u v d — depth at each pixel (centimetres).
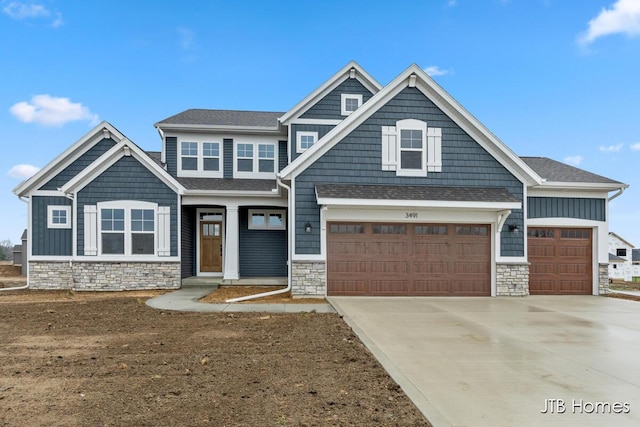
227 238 1591
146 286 1456
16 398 460
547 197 1411
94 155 1628
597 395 480
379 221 1295
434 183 1329
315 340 725
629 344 716
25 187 1573
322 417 407
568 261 1416
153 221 1473
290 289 1302
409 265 1309
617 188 1397
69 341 728
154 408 432
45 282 1567
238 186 1617
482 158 1343
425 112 1335
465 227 1328
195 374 543
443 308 1076
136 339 741
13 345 701
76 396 466
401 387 494
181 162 1739
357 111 1302
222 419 405
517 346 697
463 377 537
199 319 923
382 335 771
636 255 5319
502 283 1315
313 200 1284
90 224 1445
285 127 1719
